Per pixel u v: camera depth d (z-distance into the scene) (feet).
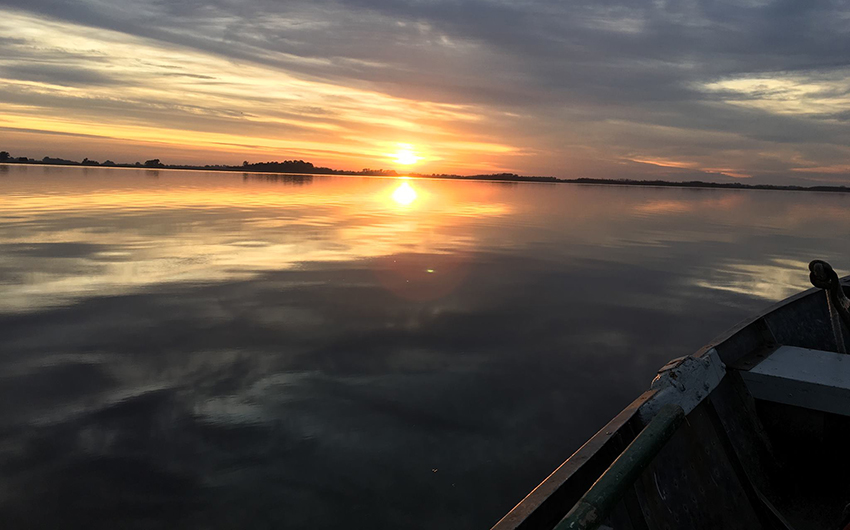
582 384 18.83
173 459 13.39
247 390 17.53
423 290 33.24
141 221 68.59
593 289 36.09
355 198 151.74
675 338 24.91
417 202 146.30
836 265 50.78
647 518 6.48
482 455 13.98
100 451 13.69
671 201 225.56
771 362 9.77
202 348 21.39
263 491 12.23
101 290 30.78
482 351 22.03
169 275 35.37
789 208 197.77
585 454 6.23
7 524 10.89
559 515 5.43
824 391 8.62
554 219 104.17
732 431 8.96
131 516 11.25
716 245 66.74
